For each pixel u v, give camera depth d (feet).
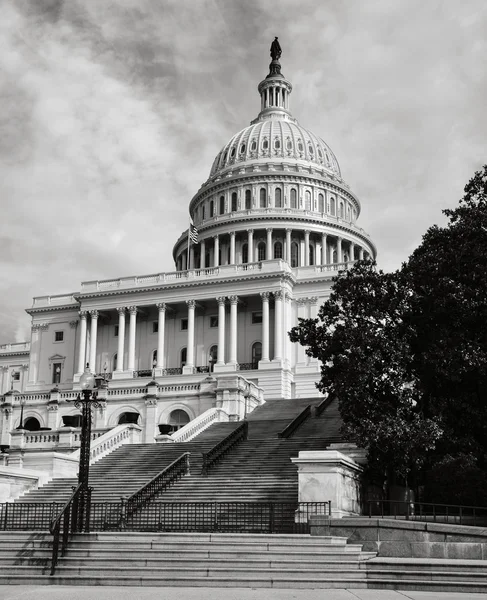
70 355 307.58
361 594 60.49
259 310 287.48
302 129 431.84
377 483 104.88
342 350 116.37
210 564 68.54
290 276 281.33
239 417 172.35
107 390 188.34
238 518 89.25
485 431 109.50
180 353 293.84
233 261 372.79
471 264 111.75
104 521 88.48
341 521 76.64
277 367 265.34
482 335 111.04
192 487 103.96
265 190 397.19
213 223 380.58
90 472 122.01
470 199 122.11
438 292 110.73
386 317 116.47
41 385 305.12
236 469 111.86
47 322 314.14
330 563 67.87
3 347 388.57
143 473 117.70
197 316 294.87
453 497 94.94
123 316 294.25
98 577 66.44
